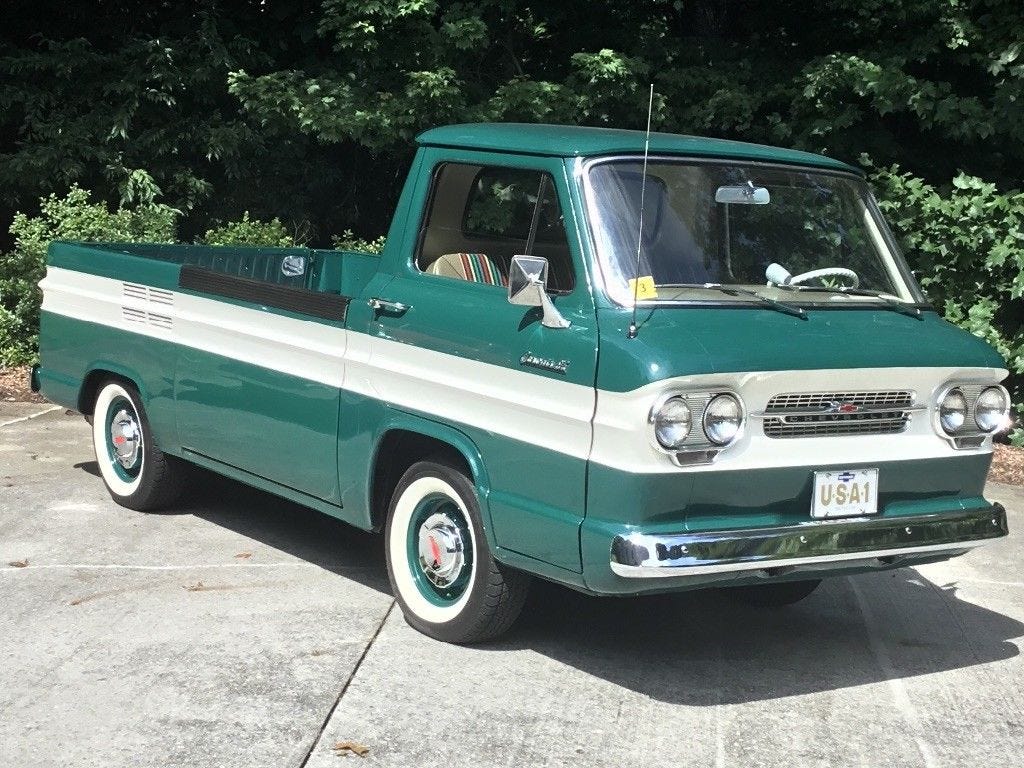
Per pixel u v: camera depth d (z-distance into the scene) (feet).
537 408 16.89
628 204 17.65
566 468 16.55
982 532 18.13
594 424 16.19
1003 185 42.50
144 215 41.34
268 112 41.68
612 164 17.85
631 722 16.24
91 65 44.65
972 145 42.68
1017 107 39.06
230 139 43.68
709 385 16.08
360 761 14.80
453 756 15.05
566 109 41.60
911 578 23.26
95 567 21.36
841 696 17.48
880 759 15.52
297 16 47.03
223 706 16.12
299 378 20.54
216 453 22.57
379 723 15.84
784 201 19.03
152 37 46.09
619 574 15.83
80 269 25.66
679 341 16.19
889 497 17.74
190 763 14.60
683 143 18.93
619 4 45.70
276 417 21.06
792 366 16.48
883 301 18.93
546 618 20.07
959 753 15.79
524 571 17.93
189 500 25.07
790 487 16.79
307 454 20.54
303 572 21.58
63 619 18.94
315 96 41.75
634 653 18.75
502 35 45.52
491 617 18.07
